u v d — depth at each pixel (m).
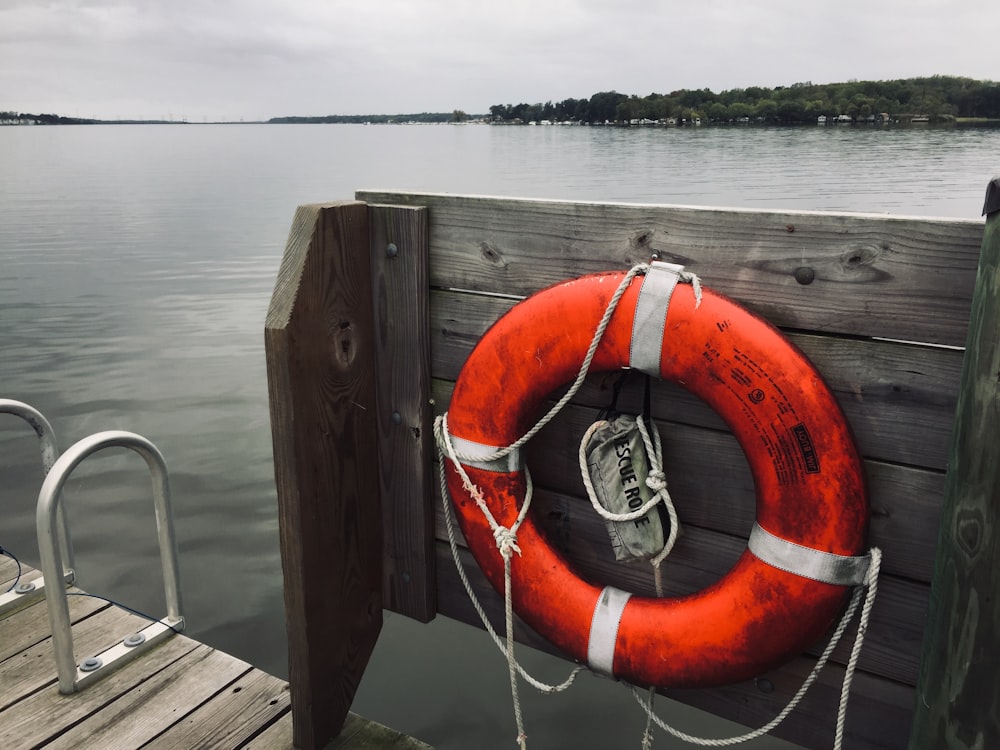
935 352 1.46
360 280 1.99
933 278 1.44
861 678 1.67
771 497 1.55
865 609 1.52
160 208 37.47
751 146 106.44
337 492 2.01
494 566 1.87
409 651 3.88
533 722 3.38
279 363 1.80
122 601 4.34
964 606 1.18
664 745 3.27
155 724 2.26
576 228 1.77
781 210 1.55
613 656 1.72
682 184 54.50
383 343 2.06
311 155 137.62
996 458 1.12
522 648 3.94
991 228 1.16
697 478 1.76
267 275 17.08
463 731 3.30
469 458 1.84
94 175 71.94
